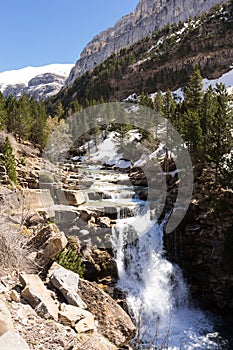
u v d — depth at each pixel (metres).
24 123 34.00
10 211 8.95
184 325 11.45
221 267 13.92
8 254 5.59
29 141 35.84
